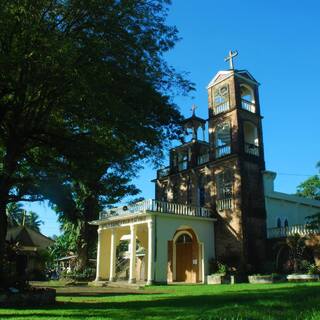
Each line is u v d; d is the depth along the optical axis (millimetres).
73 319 8562
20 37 12664
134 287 26203
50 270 49812
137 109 14992
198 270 31969
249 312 8477
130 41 14625
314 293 12609
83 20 14336
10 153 14734
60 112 16125
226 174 32312
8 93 14180
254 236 30500
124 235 37625
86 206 35750
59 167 17000
